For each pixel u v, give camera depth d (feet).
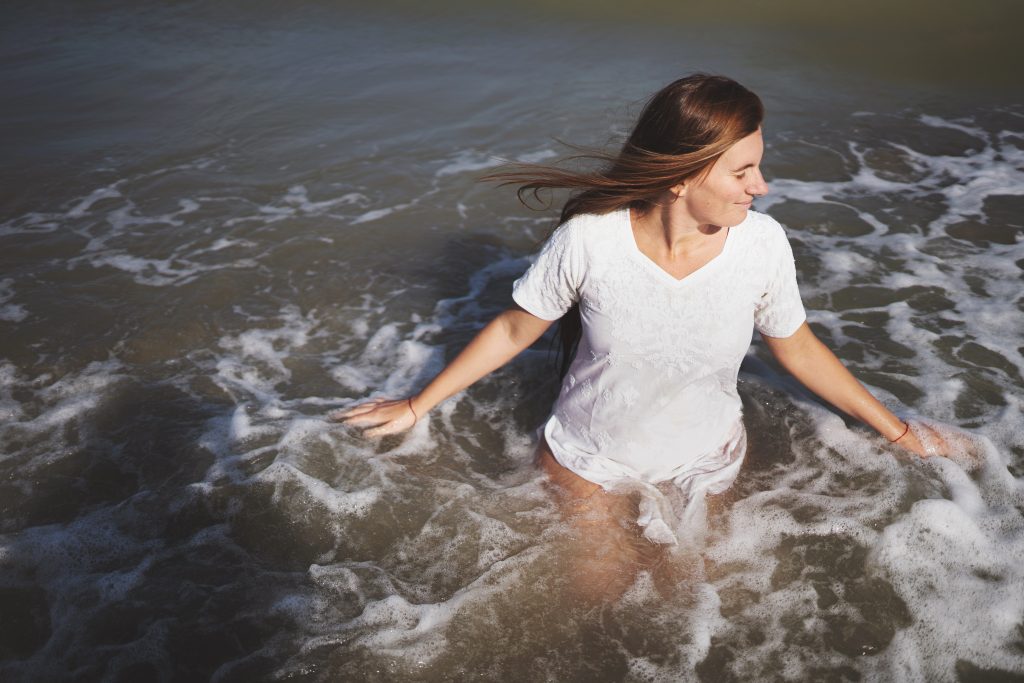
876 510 9.87
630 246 8.31
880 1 30.01
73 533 9.94
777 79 24.43
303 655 8.53
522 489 10.25
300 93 23.56
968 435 10.64
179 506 10.27
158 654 8.56
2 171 19.12
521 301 9.18
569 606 8.96
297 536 9.87
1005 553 9.39
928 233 16.28
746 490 10.26
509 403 12.10
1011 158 19.63
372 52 26.76
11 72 25.38
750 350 13.05
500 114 22.00
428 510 10.14
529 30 28.50
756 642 8.61
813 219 16.90
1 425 11.58
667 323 8.46
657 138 7.62
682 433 9.33
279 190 18.26
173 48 27.27
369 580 9.33
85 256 15.66
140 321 13.78
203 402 12.07
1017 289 14.32
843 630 8.71
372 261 15.60
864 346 13.02
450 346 13.33
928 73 24.86
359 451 11.08
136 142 20.65
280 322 13.89
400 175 18.89
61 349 13.10
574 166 18.86
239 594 9.19
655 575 9.20
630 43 27.20
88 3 31.91
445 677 8.34
